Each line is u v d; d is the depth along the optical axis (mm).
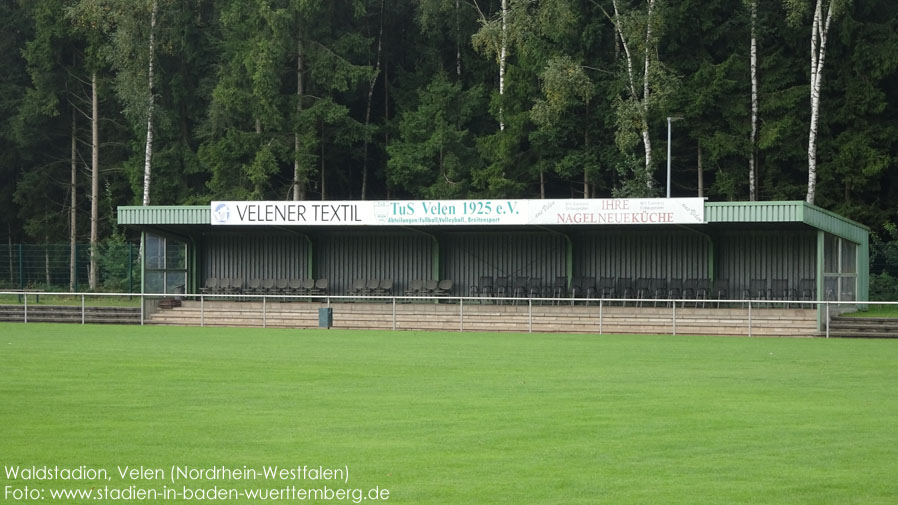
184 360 21719
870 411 14430
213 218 37312
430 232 40156
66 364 20781
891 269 42344
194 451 11539
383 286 41000
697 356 23172
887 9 48469
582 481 10109
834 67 48625
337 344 26391
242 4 51812
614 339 28859
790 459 11125
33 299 46031
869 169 46125
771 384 17641
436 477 10297
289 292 41312
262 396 15922
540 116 47250
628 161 47344
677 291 37750
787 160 50000
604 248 39094
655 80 46625
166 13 53094
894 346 26328
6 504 9344
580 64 49688
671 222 33125
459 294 40656
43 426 13117
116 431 12766
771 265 36906
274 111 51188
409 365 20828
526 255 40062
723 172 49938
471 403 15180
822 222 32625
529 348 25328
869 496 9539
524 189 52188
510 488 9836
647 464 10875
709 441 12133
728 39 50688
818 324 30781
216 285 41750
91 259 48531
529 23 48000
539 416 13945
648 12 47531
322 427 13062
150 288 39844
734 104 48844
